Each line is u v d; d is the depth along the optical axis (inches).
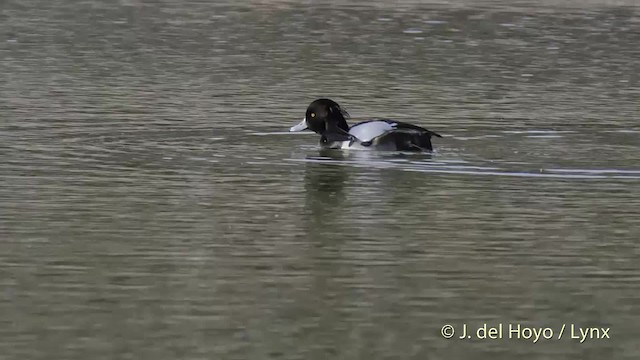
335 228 1224.2
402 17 3454.7
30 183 1403.8
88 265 1085.1
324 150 1624.0
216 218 1259.2
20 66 2445.9
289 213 1284.4
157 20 3314.5
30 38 2888.8
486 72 2527.1
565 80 2432.3
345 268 1088.8
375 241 1180.5
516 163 1547.7
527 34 3154.5
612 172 1502.2
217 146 1647.4
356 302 994.7
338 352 880.9
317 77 2404.0
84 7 3577.8
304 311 970.7
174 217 1259.2
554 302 1005.2
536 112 2001.7
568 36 3129.9
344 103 2089.1
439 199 1354.6
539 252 1153.4
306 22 3321.9
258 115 1924.2
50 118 1846.7
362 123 1632.6
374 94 2197.3
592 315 973.8
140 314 954.7
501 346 902.4
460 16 3499.0
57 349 875.4
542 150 1635.1
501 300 1008.2
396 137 1604.3
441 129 1813.5
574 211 1311.5
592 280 1067.9
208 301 989.2
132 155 1576.0
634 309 991.0
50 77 2306.8
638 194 1393.9
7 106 1950.1
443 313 971.9
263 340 901.8
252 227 1224.8
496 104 2094.0
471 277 1069.1
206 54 2711.6
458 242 1182.3
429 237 1198.3
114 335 906.1
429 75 2469.2
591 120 1915.6
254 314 959.6
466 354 885.2
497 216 1284.4
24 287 1018.7
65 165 1505.9
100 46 2787.9
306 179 1446.9
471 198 1360.7
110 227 1217.4
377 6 3713.1
